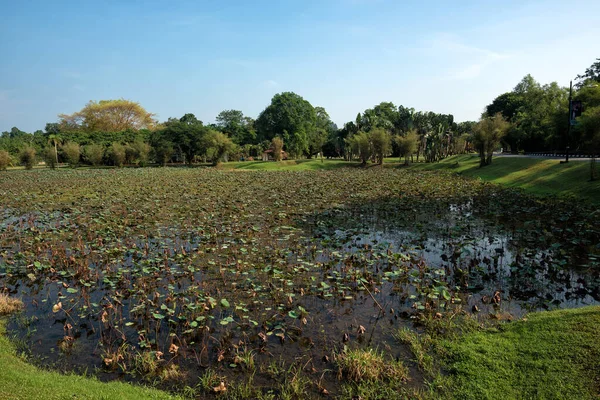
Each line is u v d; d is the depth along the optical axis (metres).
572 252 11.14
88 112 86.56
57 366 6.04
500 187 26.09
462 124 77.06
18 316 7.81
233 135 85.38
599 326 6.01
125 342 6.72
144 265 10.50
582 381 5.03
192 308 7.51
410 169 50.31
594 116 20.86
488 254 11.46
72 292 8.34
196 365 6.09
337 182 32.19
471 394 5.16
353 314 7.73
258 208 19.86
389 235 13.95
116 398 4.84
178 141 64.94
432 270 9.99
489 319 7.23
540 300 8.09
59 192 27.25
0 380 4.99
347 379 5.67
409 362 6.03
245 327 7.27
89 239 13.34
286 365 6.05
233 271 9.57
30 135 93.62
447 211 18.64
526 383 5.20
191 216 17.50
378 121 68.25
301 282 9.43
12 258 11.43
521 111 58.19
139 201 22.25
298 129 74.06
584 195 19.34
